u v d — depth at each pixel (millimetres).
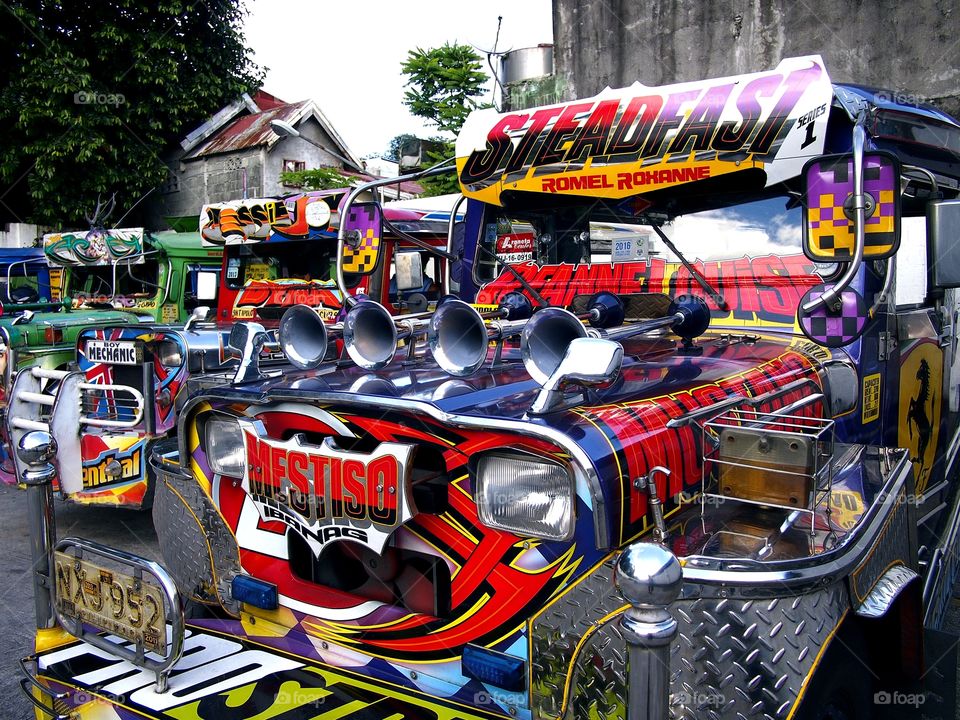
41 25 14906
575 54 9992
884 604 1941
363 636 2152
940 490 3920
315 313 2350
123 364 4891
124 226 17719
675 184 2779
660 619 1428
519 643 1862
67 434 4918
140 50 15883
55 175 15359
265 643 2398
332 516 2021
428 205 8812
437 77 12133
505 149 3129
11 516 5914
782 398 2336
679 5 9109
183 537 2668
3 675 3402
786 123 2512
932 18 7285
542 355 1900
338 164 19047
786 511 1966
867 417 2984
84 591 2336
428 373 2408
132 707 2012
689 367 2375
